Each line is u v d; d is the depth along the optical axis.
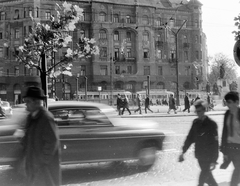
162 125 18.59
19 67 59.22
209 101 32.50
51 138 3.89
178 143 11.53
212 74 87.75
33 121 3.98
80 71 62.53
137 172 7.52
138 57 65.50
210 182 5.14
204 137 5.05
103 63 63.22
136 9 65.50
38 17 58.84
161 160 8.77
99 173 7.44
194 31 71.25
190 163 8.41
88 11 62.88
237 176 5.00
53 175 3.99
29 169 3.92
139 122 8.18
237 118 5.00
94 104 7.71
